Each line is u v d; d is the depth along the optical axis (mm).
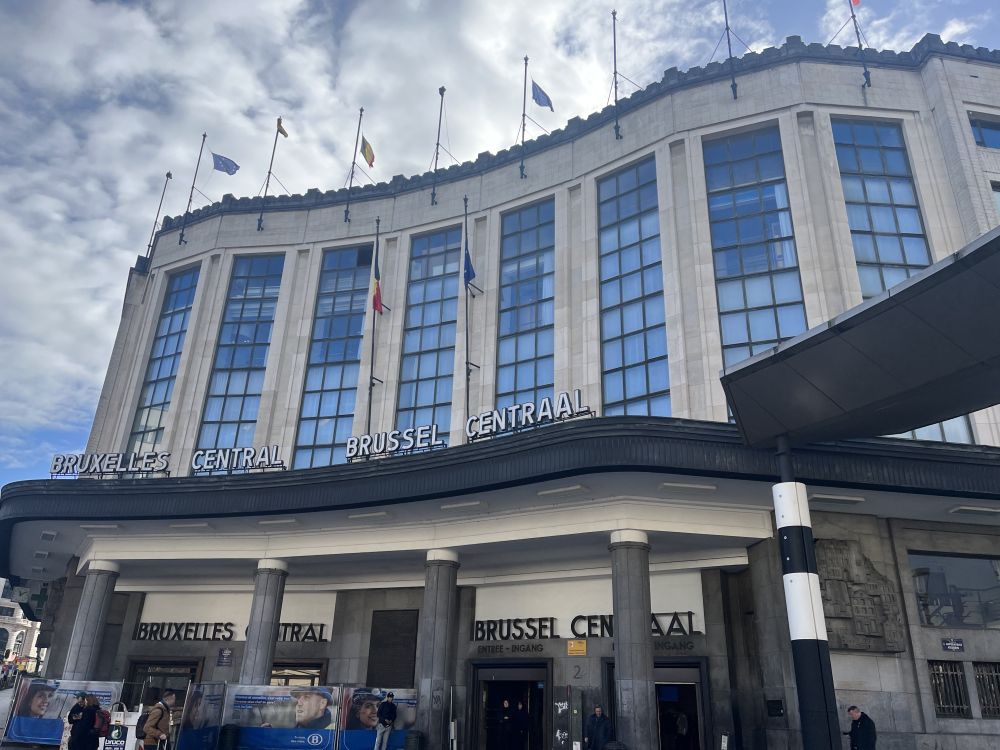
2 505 31484
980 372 15016
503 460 22859
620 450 20844
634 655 20969
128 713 22422
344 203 39906
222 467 29734
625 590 21906
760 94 30781
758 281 28312
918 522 24328
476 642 28469
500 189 36250
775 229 28844
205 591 33500
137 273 44219
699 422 21078
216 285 39750
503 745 26984
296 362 36781
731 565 24453
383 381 35031
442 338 34969
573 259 32844
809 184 29125
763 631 22984
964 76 30516
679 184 30844
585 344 30734
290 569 30938
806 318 26969
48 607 37531
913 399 16391
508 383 32344
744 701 23734
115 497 28750
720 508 23391
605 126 34000
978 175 28594
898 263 28203
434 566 26266
